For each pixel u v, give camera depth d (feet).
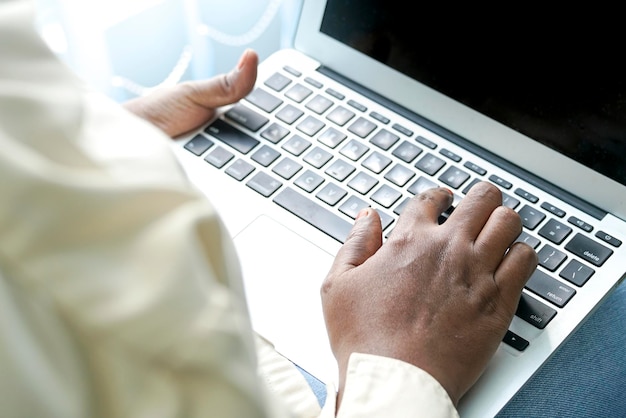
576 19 1.90
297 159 2.10
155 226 0.76
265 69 2.32
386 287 1.69
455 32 2.10
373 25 2.22
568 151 2.03
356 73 2.30
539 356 1.73
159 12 2.67
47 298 0.71
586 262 1.90
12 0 0.81
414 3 2.13
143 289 0.72
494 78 2.08
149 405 0.72
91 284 0.72
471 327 1.65
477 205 1.85
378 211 2.00
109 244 0.74
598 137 1.97
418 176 2.08
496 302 1.70
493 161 2.13
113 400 0.73
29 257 0.70
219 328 0.73
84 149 0.76
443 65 2.15
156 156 0.80
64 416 0.70
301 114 2.21
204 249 0.78
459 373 1.60
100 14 2.47
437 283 1.69
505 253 1.81
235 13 3.00
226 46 3.09
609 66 1.89
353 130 2.18
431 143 2.16
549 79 2.00
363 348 1.59
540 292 1.83
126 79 2.76
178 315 0.72
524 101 2.05
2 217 0.69
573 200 2.05
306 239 1.95
